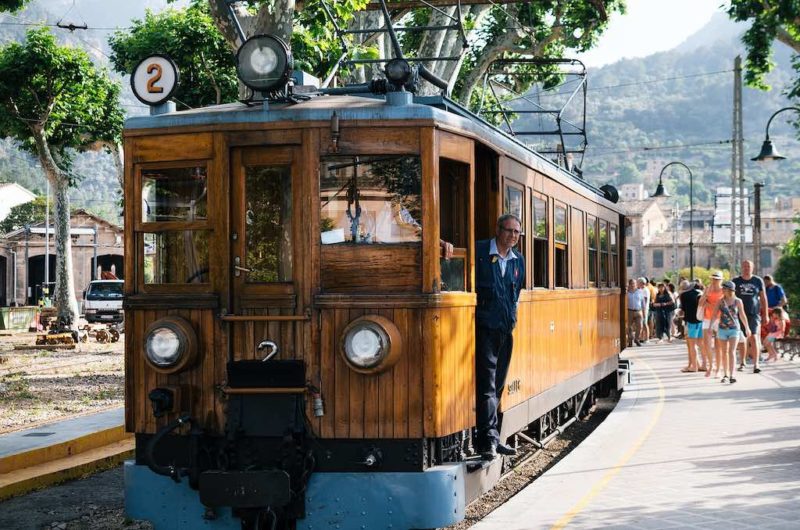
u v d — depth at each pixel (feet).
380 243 22.31
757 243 122.01
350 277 22.29
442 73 74.08
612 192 55.98
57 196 117.70
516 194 29.43
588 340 43.29
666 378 61.77
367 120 22.24
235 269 22.50
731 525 23.31
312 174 22.21
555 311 35.47
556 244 35.88
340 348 21.86
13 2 58.75
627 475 29.66
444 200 23.53
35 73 114.32
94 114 121.39
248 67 22.91
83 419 43.88
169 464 22.59
